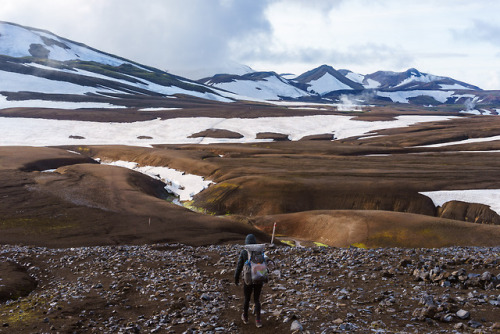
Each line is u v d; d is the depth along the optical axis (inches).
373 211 1744.6
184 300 455.5
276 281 530.0
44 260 793.6
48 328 380.2
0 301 518.9
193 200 2479.1
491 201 2135.8
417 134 5182.1
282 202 2277.3
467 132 5226.4
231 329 358.6
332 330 317.7
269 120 6466.5
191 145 4399.6
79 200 1807.3
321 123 6486.2
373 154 4077.3
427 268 505.0
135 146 4183.1
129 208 1718.8
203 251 830.5
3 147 3444.9
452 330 307.9
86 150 4077.3
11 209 1628.9
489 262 488.1
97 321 407.2
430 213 2149.4
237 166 3038.9
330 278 516.4
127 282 558.3
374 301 401.1
